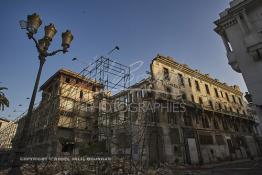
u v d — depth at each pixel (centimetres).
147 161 1936
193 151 2452
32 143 2809
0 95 1894
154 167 1827
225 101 3778
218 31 1822
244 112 4256
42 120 2708
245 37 1516
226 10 1736
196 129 2678
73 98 2588
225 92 3969
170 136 2314
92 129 2275
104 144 1800
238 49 1600
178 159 2231
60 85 2633
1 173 1173
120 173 1306
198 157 2462
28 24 597
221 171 1589
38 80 586
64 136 2312
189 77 3172
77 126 2345
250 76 1470
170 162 2120
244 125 3956
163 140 2212
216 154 2781
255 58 1456
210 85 3594
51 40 650
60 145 2150
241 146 3419
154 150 2141
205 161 2517
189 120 2697
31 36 601
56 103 2470
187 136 2512
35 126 2862
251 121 4094
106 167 1306
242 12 1584
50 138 2244
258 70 1431
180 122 2531
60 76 2738
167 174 1449
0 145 3788
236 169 1692
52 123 2333
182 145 2377
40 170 1334
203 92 3306
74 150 2130
